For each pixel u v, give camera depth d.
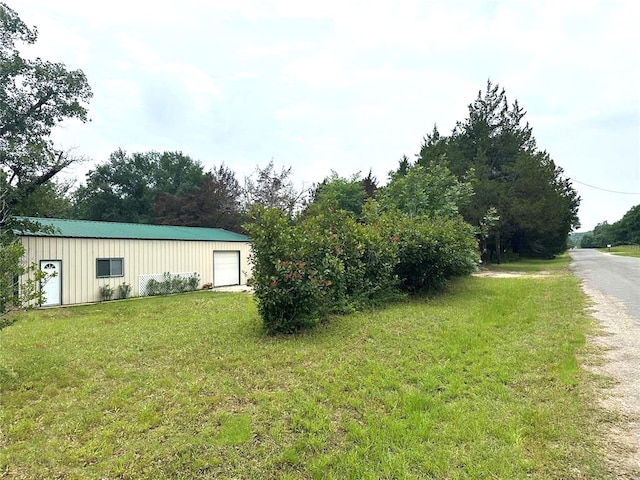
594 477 2.46
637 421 3.17
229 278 19.75
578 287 11.94
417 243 9.90
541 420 3.19
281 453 2.82
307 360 5.02
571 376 4.18
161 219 31.97
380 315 7.82
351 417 3.38
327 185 26.03
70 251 13.11
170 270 16.48
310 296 6.50
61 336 6.90
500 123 28.12
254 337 6.29
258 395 3.85
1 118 15.81
